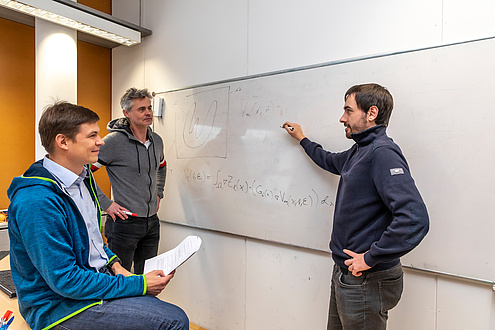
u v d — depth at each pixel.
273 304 2.20
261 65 2.20
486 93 1.47
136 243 2.33
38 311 1.08
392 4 1.70
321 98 1.91
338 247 1.48
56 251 1.03
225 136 2.37
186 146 2.63
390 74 1.70
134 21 3.02
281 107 2.08
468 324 1.56
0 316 1.19
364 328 1.39
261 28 2.20
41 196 1.04
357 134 1.44
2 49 2.63
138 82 3.01
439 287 1.63
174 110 2.71
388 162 1.28
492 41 1.44
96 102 3.15
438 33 1.58
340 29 1.87
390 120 1.71
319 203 1.94
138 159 2.31
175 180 2.72
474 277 1.51
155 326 1.09
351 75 1.81
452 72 1.54
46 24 2.46
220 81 2.39
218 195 2.43
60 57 2.50
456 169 1.54
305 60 2.00
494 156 1.46
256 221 2.22
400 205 1.21
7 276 1.47
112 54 3.24
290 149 2.05
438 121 1.58
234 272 2.40
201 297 2.60
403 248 1.20
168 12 2.75
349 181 1.41
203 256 2.58
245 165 2.27
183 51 2.65
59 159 1.19
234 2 2.33
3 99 2.65
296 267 2.08
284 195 2.09
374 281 1.36
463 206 1.53
